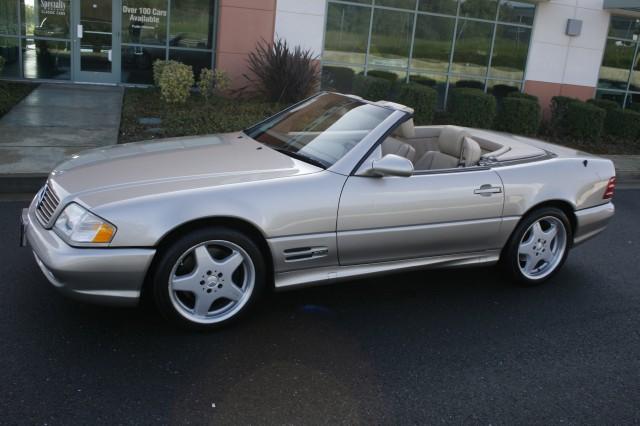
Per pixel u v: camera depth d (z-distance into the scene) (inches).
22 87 490.0
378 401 132.2
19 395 124.1
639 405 139.3
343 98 201.0
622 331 176.1
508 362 153.4
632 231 279.9
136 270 140.4
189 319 151.2
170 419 120.5
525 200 189.5
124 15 528.4
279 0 514.0
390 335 162.4
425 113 488.1
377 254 171.0
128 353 142.8
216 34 542.9
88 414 120.0
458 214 178.4
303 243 157.9
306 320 166.9
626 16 612.7
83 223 138.6
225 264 151.7
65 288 139.6
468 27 573.9
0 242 205.9
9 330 148.6
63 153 315.6
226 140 190.7
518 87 602.5
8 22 511.5
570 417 132.4
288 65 481.4
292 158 171.9
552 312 185.0
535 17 584.7
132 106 447.2
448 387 139.9
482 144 215.8
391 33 554.6
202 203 145.0
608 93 634.8
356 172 164.6
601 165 209.5
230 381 135.1
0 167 282.7
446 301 187.0
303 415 125.1
